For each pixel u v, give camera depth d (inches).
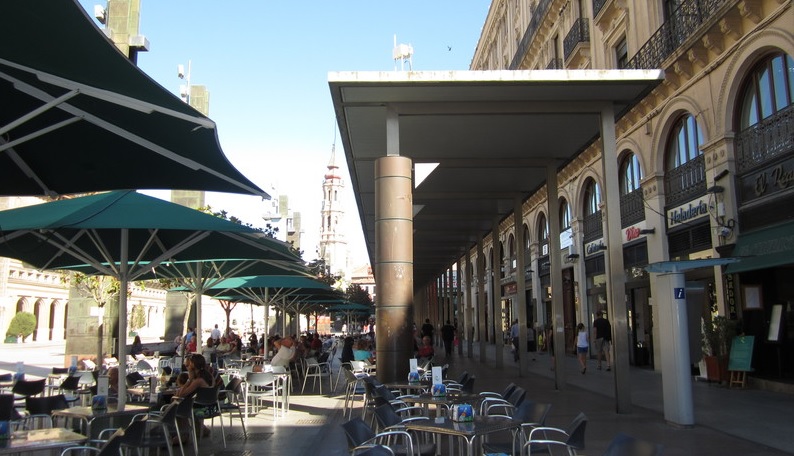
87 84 153.3
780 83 517.3
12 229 246.2
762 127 530.0
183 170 225.3
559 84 419.8
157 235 330.3
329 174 4842.5
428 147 568.4
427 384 377.1
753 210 542.6
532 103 456.1
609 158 449.1
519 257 733.3
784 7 493.7
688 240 658.8
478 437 268.7
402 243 423.2
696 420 380.8
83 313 820.6
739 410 417.4
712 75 599.8
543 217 1229.7
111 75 146.0
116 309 820.6
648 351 768.3
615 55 853.8
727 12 552.4
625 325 429.1
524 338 709.9
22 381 376.5
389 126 446.3
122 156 217.9
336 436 373.7
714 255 595.2
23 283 2166.6
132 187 240.8
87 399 407.2
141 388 409.4
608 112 454.9
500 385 607.5
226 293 755.4
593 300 951.6
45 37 134.1
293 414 470.0
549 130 520.4
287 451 330.3
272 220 1118.4
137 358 773.3
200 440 361.7
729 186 569.9
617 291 433.1
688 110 643.5
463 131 521.7
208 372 361.1
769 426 358.9
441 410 304.0
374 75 411.5
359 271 5812.0
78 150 214.8
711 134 600.7
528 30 1241.4
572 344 1045.8
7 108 187.9
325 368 690.8
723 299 577.0
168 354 930.7
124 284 303.6
